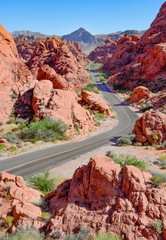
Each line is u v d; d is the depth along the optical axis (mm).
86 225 9391
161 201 9422
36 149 26984
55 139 31562
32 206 10922
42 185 14266
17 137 31594
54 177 16234
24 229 9680
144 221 8953
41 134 31359
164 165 17453
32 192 12375
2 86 43281
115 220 9195
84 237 8844
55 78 58844
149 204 9391
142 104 67062
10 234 9578
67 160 21531
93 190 10477
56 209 10664
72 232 9336
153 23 128625
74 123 37844
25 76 51062
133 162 14898
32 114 40344
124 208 9461
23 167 19359
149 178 10492
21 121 38344
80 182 11070
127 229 8875
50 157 22781
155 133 26891
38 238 9297
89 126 40375
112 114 57188
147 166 16656
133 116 56656
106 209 9711
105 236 8641
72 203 10422
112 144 28922
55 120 34875
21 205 10922
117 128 43688
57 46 114250
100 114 52750
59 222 9766
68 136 34188
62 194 11539
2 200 11602
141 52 123938
